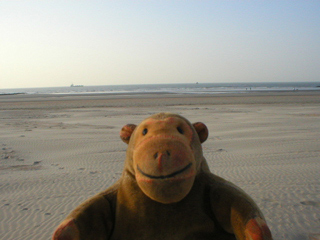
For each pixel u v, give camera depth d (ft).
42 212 2.66
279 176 3.55
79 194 3.10
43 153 5.04
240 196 0.95
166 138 0.92
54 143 5.80
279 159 4.34
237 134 6.38
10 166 4.25
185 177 0.87
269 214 2.49
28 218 2.54
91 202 1.02
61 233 0.88
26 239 2.18
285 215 2.46
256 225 0.84
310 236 2.11
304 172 3.69
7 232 2.30
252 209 0.90
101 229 0.99
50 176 3.74
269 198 2.86
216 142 5.59
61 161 4.50
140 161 0.90
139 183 0.90
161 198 0.87
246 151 4.86
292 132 6.57
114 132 6.98
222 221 0.96
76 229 0.91
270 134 6.34
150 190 0.87
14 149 5.35
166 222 0.96
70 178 3.64
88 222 0.97
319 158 4.37
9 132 7.16
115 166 4.18
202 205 1.00
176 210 0.97
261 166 4.00
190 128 1.05
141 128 1.03
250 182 3.35
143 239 0.96
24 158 4.72
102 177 3.67
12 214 2.63
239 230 0.89
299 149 4.93
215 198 0.98
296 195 2.92
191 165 0.90
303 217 2.42
